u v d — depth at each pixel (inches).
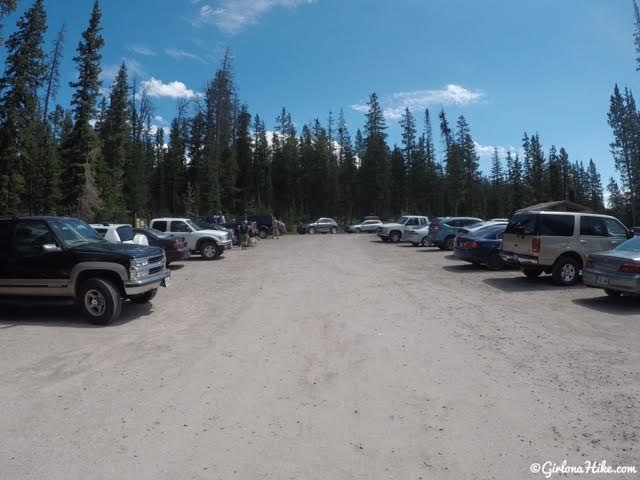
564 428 161.5
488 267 621.0
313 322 324.8
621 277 370.0
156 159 2714.1
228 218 2122.3
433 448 148.3
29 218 341.1
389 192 2805.1
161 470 136.1
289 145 2977.4
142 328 312.7
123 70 1748.3
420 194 2817.4
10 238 334.3
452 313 349.1
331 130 3132.4
